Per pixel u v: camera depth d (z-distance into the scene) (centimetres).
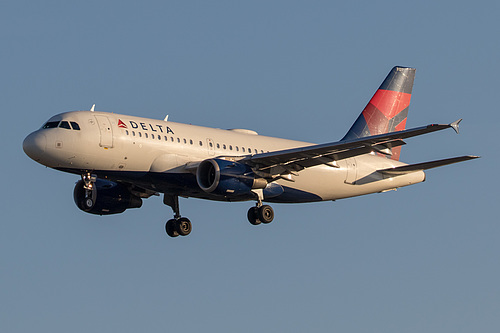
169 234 12094
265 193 11538
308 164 11069
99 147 10319
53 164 10288
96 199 11619
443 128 9200
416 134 9588
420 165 11706
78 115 10475
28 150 10156
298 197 12038
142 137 10631
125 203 11850
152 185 10981
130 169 10650
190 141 11031
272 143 12062
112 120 10588
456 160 11238
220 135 11462
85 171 10538
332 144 10256
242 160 10756
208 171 10644
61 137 10162
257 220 11975
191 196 11406
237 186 10525
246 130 12119
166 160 10725
